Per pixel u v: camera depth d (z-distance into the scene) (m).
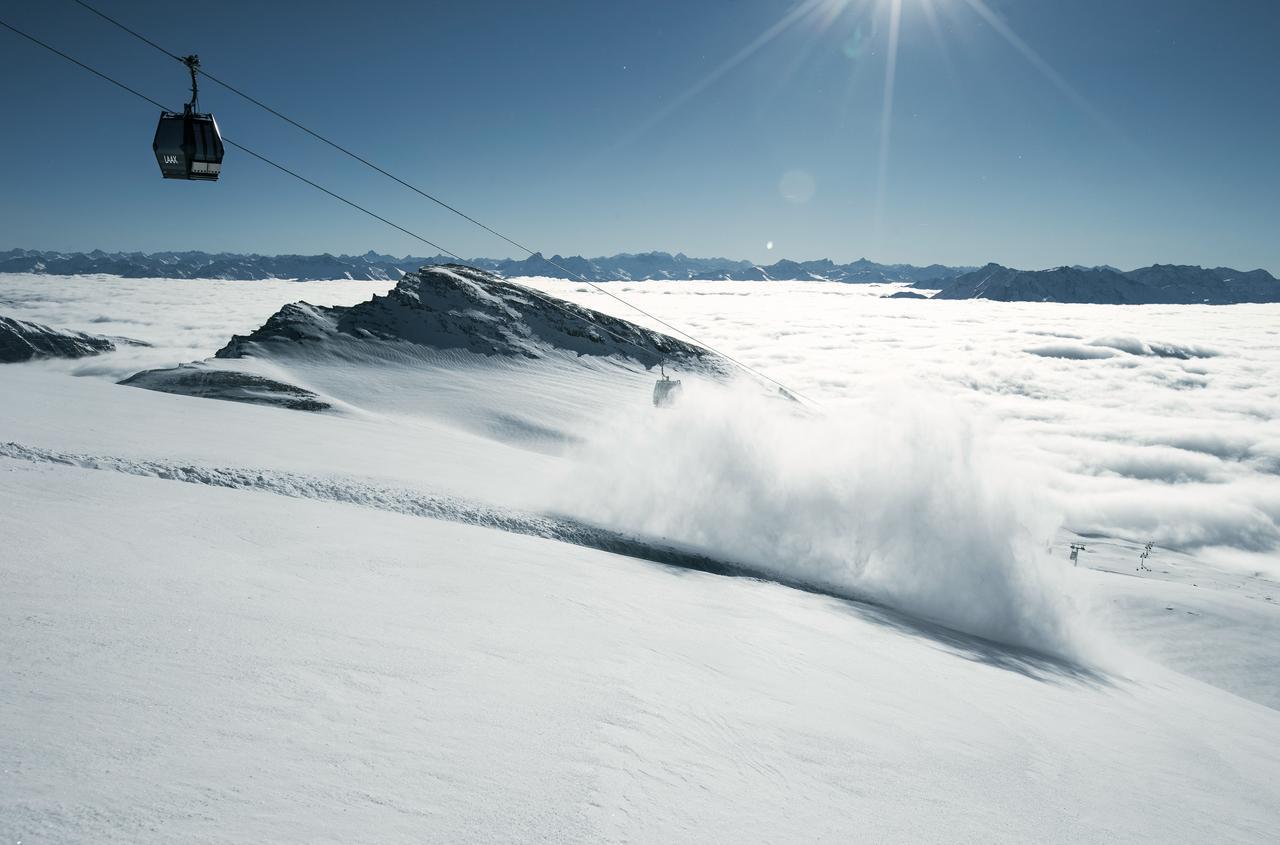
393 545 8.66
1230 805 5.94
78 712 2.90
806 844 3.13
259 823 2.30
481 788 2.89
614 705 4.35
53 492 8.32
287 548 7.50
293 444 18.52
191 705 3.18
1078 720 7.71
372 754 3.01
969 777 4.77
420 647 4.75
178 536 7.17
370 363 86.44
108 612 4.35
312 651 4.24
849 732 5.04
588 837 2.66
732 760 3.97
